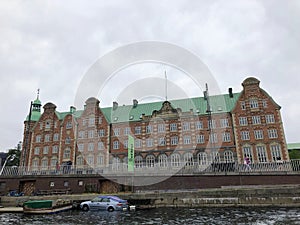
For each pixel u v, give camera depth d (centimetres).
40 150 5372
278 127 4228
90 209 2431
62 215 2114
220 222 1585
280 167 2789
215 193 2450
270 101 4409
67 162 4762
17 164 6725
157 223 1612
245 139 4319
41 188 3300
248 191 2395
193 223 1580
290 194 2323
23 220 1866
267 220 1605
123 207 2375
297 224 1465
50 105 5672
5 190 3419
